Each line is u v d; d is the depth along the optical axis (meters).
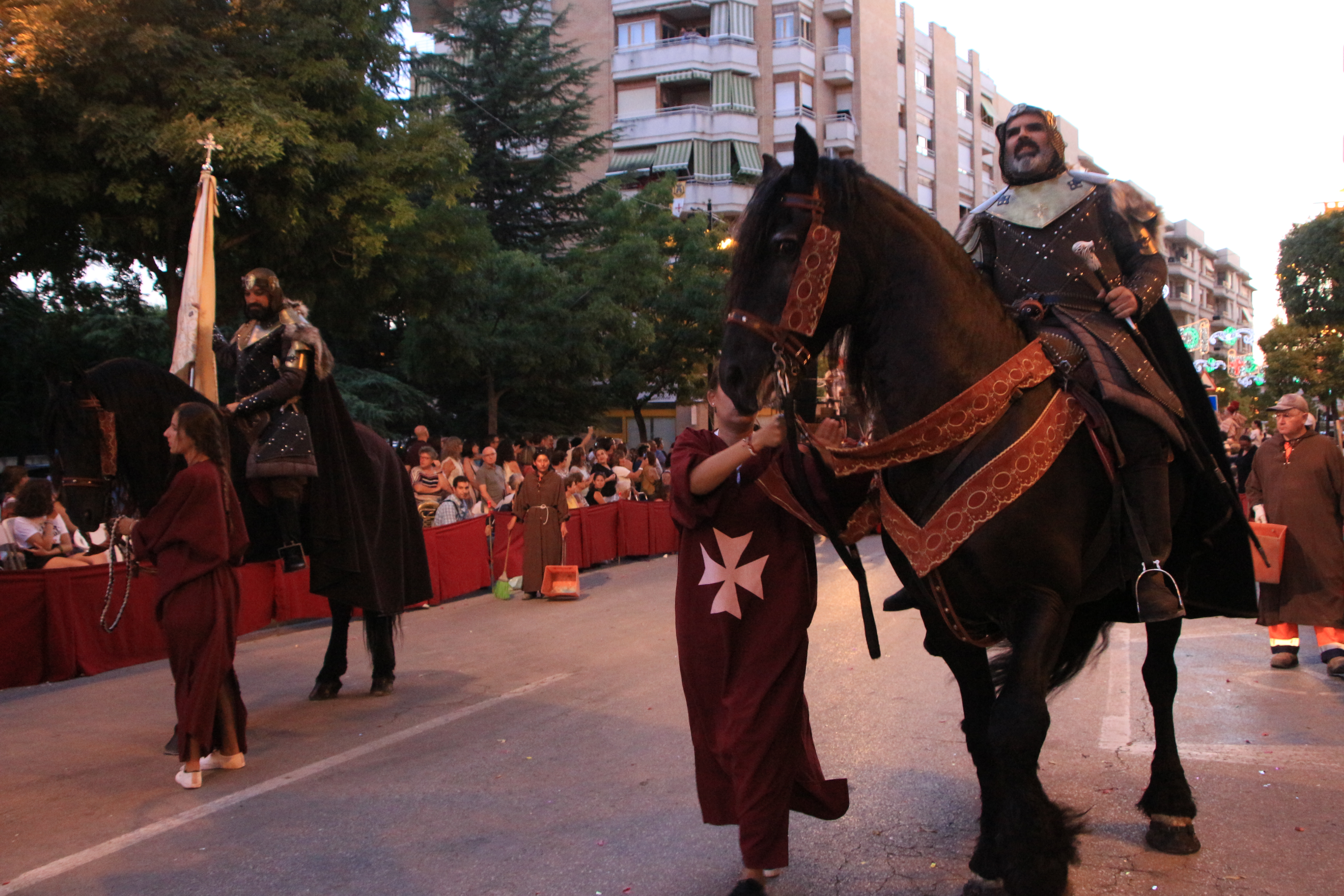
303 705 6.43
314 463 5.92
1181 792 3.76
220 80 12.30
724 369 3.00
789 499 3.31
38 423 18.95
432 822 4.25
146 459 5.46
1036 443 3.01
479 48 29.47
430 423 23.14
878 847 3.82
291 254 13.87
